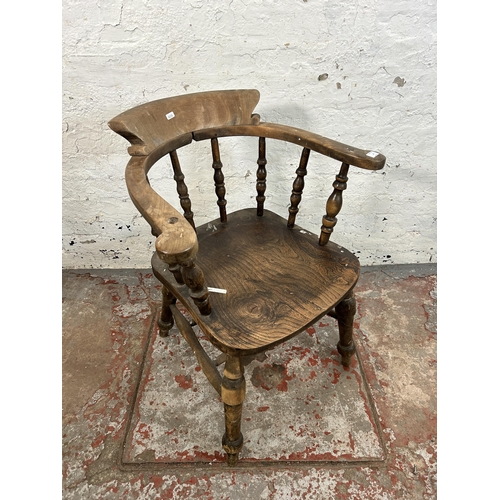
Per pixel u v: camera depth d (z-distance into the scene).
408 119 1.24
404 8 1.04
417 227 1.51
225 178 1.35
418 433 1.06
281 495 0.94
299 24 1.06
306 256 0.99
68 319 1.40
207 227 1.10
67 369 1.22
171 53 1.10
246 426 1.07
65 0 1.00
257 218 1.15
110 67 1.11
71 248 1.55
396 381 1.20
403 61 1.13
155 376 1.21
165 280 0.89
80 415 1.10
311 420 1.08
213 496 0.94
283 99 1.19
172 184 1.35
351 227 1.51
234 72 1.14
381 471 0.98
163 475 0.97
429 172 1.36
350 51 1.11
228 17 1.04
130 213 1.44
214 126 0.99
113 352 1.28
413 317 1.41
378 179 1.37
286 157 1.31
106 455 1.01
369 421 1.08
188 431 1.06
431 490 0.95
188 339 0.97
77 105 1.17
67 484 0.95
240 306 0.83
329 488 0.95
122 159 1.30
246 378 1.19
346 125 1.25
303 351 1.28
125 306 1.46
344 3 1.03
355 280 0.90
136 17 1.03
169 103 0.94
